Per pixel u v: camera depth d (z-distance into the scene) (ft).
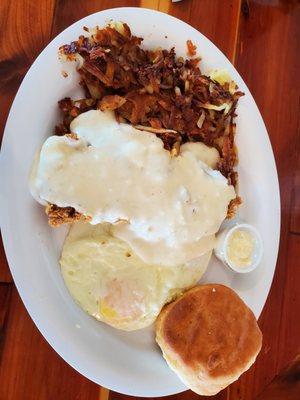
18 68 0.88
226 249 0.93
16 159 0.83
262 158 0.98
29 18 0.89
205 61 0.95
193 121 0.92
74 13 0.92
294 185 1.06
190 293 0.91
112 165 0.84
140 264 0.90
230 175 0.95
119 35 0.88
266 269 0.98
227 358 0.90
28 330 0.87
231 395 1.00
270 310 1.03
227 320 0.91
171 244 0.88
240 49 1.02
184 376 0.89
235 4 1.01
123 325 0.90
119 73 0.88
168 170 0.87
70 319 0.88
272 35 1.05
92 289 0.89
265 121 1.04
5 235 0.82
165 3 0.97
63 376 0.89
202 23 0.99
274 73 1.05
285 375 1.03
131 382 0.90
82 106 0.87
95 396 0.91
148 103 0.89
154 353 0.93
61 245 0.88
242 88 0.96
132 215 0.85
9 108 0.87
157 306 0.91
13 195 0.83
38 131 0.85
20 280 0.83
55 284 0.87
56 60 0.85
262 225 0.98
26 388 0.87
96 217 0.83
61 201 0.82
